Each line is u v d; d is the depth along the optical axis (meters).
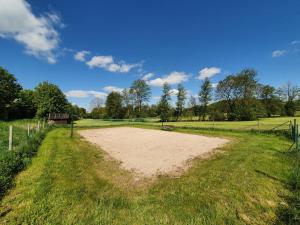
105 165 8.72
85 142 15.54
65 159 9.29
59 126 33.88
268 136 17.92
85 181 6.54
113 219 4.34
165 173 7.68
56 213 4.48
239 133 20.80
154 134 22.48
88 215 4.45
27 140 11.97
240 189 5.89
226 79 56.81
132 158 10.21
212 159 9.72
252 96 53.72
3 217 4.28
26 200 5.03
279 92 66.75
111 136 20.39
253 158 9.38
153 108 82.00
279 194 5.68
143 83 69.44
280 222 4.34
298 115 69.38
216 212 4.67
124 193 5.73
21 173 7.11
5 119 51.81
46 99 62.41
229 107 57.41
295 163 8.52
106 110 77.50
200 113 66.06
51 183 6.18
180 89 68.56
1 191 5.43
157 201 5.22
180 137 19.22
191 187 6.14
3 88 50.38
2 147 9.75
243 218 4.48
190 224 4.21
